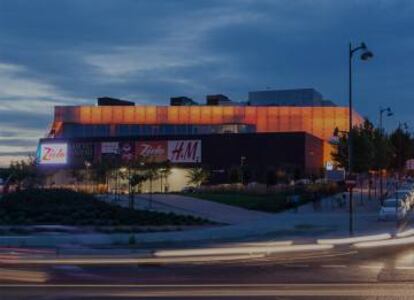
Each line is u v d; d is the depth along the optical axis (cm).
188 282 1539
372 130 7781
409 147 10125
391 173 10644
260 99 13800
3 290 1395
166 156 10212
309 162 9912
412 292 1358
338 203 5966
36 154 10762
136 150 10338
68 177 10475
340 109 11775
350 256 2253
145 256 2222
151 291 1377
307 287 1441
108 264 1986
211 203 5516
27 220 3672
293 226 3853
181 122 12075
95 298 1276
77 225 3597
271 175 8000
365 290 1389
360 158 6594
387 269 1836
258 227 3619
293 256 2242
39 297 1290
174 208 4988
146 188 9806
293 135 9612
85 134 12331
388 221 4303
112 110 12306
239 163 9781
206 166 9644
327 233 3412
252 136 9831
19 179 7344
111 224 3678
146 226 3634
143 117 12206
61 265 1955
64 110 12425
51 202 4109
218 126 11950
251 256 2231
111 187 8300
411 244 2778
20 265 1955
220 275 1691
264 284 1495
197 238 3053
